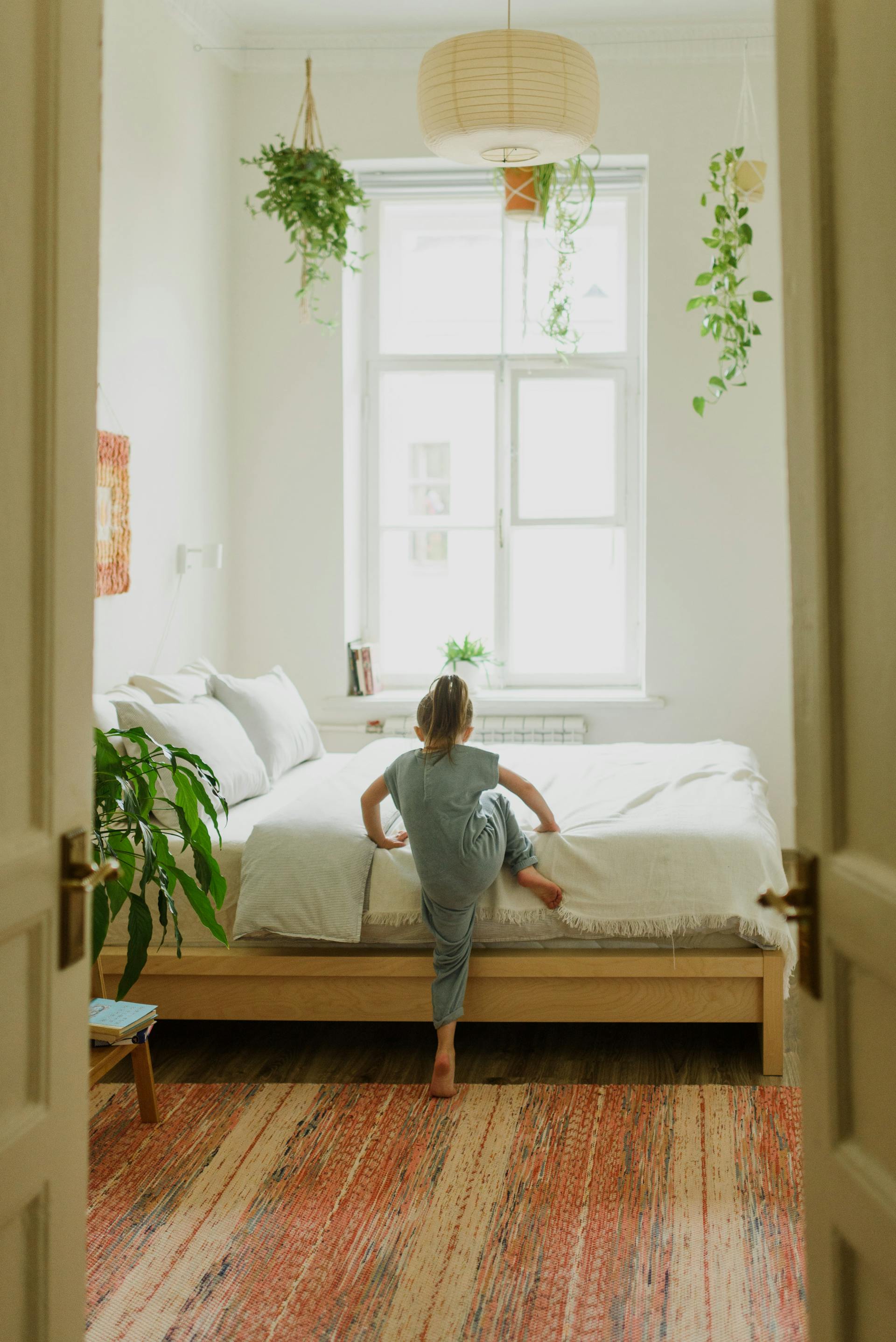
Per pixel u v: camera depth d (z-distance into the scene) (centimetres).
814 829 111
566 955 292
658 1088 286
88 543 122
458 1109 275
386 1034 325
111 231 390
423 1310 199
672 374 500
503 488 544
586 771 379
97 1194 237
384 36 487
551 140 319
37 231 111
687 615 506
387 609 555
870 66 96
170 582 449
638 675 542
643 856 289
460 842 277
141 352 416
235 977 301
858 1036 105
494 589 547
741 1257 214
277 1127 266
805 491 110
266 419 516
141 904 247
